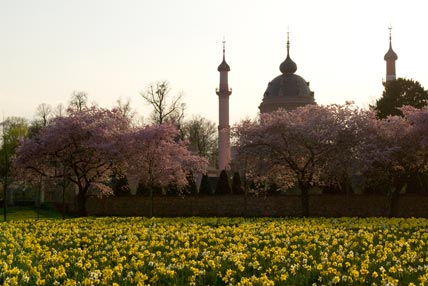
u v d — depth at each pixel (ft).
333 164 132.36
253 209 167.53
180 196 175.32
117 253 53.57
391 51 319.68
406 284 44.19
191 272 46.93
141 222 101.96
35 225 93.45
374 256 55.67
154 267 48.34
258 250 55.06
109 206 182.60
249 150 135.95
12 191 240.32
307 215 133.49
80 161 149.18
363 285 42.75
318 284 43.73
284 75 316.81
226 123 319.06
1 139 256.93
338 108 139.33
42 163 152.46
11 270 42.47
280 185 153.89
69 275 45.29
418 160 139.54
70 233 77.15
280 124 134.82
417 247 60.49
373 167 135.95
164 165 159.94
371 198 155.84
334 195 159.12
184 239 67.26
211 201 172.35
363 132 135.64
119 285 42.11
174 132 158.40
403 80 207.31
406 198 154.10
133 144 150.71
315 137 131.03
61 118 152.56
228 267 48.67
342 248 59.21
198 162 174.19
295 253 52.95
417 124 138.41
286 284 43.06
